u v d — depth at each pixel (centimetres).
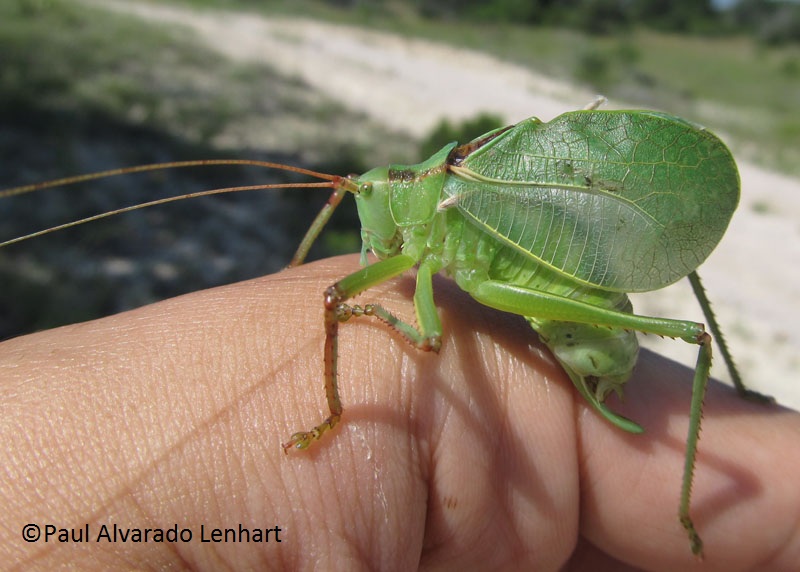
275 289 8
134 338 7
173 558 6
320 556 7
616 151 8
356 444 7
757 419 9
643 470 9
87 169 35
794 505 9
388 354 8
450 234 8
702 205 8
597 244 8
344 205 37
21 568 6
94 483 6
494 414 8
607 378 8
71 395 6
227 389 7
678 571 9
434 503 8
